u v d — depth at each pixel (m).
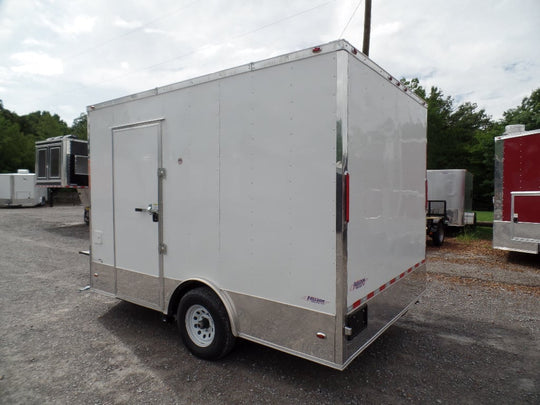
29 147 36.34
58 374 3.12
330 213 2.53
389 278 3.29
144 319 4.39
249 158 2.95
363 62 2.73
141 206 3.86
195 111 3.33
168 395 2.80
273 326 2.87
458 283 6.01
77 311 4.68
